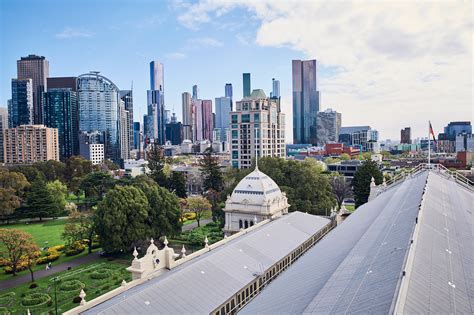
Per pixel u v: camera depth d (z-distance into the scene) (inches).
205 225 6186.0
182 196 7721.5
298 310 1628.9
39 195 6722.4
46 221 6801.2
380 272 1609.3
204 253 3061.0
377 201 4121.6
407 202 2974.9
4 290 3619.6
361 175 6599.4
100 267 4293.8
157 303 2071.9
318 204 5482.3
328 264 2190.0
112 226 4515.3
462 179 5910.4
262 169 5989.2
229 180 7603.4
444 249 1891.0
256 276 2659.9
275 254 3120.1
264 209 4392.2
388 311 1199.6
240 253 2915.8
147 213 4798.2
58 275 4033.0
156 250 2630.4
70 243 4872.0
